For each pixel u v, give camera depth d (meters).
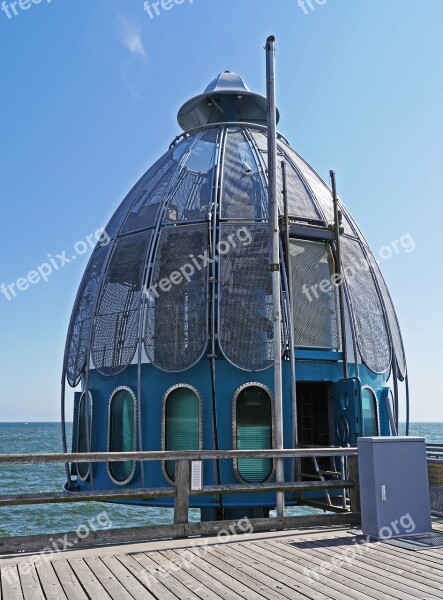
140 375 15.45
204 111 22.45
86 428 16.42
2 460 8.41
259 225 16.31
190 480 9.87
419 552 8.73
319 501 14.81
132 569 7.71
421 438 10.50
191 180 17.50
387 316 18.11
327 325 16.12
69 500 8.95
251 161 17.97
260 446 14.74
